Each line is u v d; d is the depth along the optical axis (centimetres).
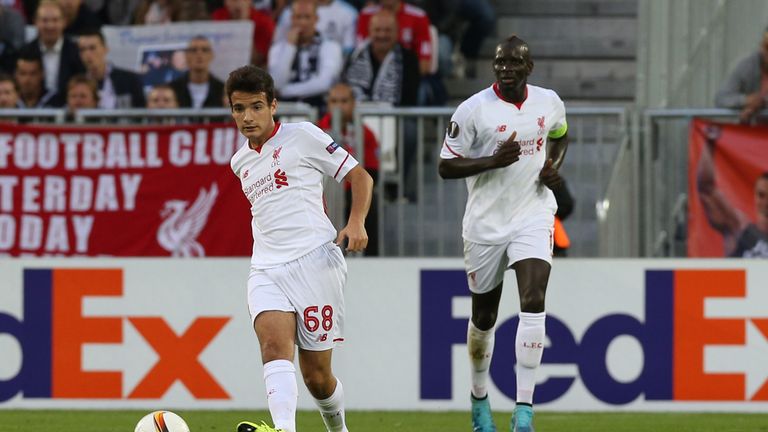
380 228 3177
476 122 2170
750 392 2752
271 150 1809
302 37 3881
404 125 3186
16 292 2844
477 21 4547
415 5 4394
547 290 2781
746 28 3531
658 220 3127
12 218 3180
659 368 2762
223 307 2827
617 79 4709
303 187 1811
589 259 2777
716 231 3069
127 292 2836
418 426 2512
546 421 2591
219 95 3731
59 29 3853
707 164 3073
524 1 4878
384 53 3856
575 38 4825
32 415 2711
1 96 3781
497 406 2784
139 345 2836
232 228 3147
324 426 2522
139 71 3806
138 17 4178
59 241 3180
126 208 3169
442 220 3216
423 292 2803
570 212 3069
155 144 3158
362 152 3153
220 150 3150
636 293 2770
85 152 3169
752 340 2748
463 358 2795
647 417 2667
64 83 3853
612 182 3122
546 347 2778
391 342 2809
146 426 1788
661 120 3119
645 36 3541
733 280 2752
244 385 2820
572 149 3506
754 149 3045
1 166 3169
